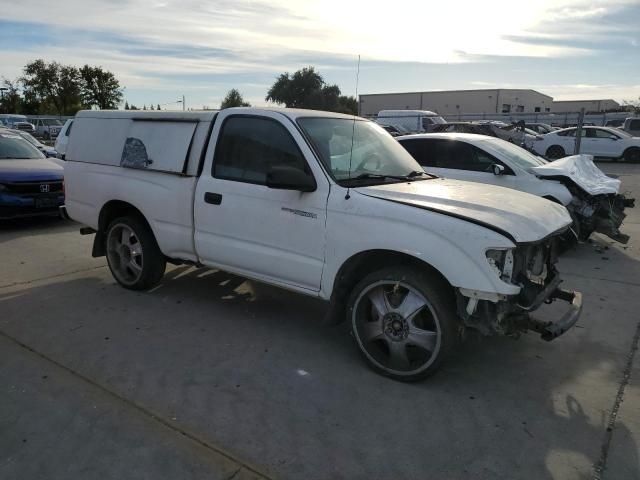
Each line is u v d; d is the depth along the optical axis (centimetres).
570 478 279
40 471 273
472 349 434
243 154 447
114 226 550
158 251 532
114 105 6744
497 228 336
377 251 374
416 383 375
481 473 281
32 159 984
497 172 773
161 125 504
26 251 720
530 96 6888
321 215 394
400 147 508
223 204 450
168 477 271
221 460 285
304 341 443
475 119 3881
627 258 743
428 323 366
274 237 422
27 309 500
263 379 376
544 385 377
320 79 5091
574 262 719
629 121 2791
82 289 560
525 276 358
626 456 297
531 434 317
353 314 389
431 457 293
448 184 450
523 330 362
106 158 549
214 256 470
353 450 298
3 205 834
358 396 356
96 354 408
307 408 339
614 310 532
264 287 579
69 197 593
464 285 337
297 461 287
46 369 382
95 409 331
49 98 6375
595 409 346
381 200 373
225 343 435
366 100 7044
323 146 418
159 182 497
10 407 331
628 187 1533
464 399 355
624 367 407
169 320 480
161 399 345
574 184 755
